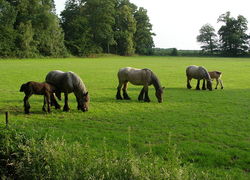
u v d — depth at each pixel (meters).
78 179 5.54
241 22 110.62
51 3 83.50
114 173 5.48
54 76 13.70
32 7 76.06
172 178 5.29
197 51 121.69
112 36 92.75
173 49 112.81
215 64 53.62
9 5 70.12
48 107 13.20
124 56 98.44
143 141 9.20
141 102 16.38
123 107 14.87
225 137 9.62
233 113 13.38
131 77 16.56
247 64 53.69
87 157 5.98
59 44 81.69
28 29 71.69
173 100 17.03
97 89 21.42
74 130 10.38
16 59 67.44
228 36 108.75
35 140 6.75
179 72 36.50
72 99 16.98
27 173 5.98
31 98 16.88
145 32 108.00
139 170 5.48
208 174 6.52
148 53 112.69
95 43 93.94
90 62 57.75
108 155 6.26
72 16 95.81
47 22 76.12
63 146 6.51
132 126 11.09
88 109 13.76
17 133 6.98
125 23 99.62
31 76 28.98
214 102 16.33
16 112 13.30
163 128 10.77
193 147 8.56
